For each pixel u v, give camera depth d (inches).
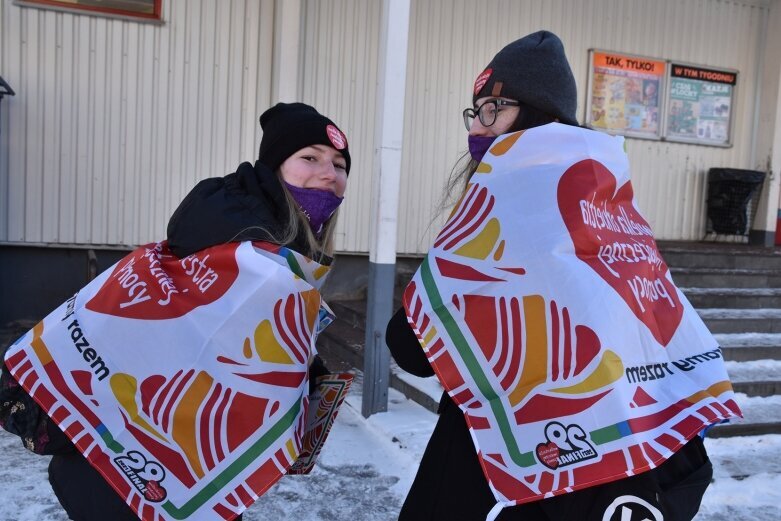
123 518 54.7
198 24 244.1
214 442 54.6
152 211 245.8
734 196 310.7
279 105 65.6
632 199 61.2
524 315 52.1
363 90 264.8
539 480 49.4
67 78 231.5
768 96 322.3
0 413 56.7
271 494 125.4
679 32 311.3
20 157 229.0
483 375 52.8
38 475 127.7
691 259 258.1
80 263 241.0
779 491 134.8
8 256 232.2
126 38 236.5
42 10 226.2
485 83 61.2
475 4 275.0
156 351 55.6
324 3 256.8
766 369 189.6
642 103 308.0
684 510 50.0
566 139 56.3
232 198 59.8
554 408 50.1
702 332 56.2
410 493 61.7
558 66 59.2
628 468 47.3
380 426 156.3
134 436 54.7
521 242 53.3
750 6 322.0
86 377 55.3
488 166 57.1
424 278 56.2
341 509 120.8
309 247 62.3
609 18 298.4
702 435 54.6
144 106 241.1
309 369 64.7
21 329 223.3
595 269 52.3
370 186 269.0
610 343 50.1
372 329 163.8
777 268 268.4
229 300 55.9
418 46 268.2
